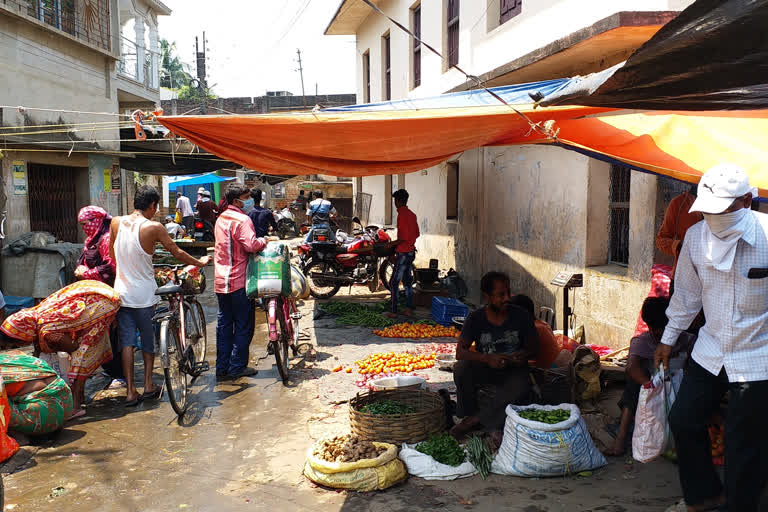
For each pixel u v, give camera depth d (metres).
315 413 5.42
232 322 6.57
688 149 4.80
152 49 22.09
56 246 9.89
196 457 4.53
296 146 4.64
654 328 4.18
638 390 4.37
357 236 12.60
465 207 11.38
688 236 3.27
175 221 20.84
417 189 14.77
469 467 4.14
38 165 11.84
